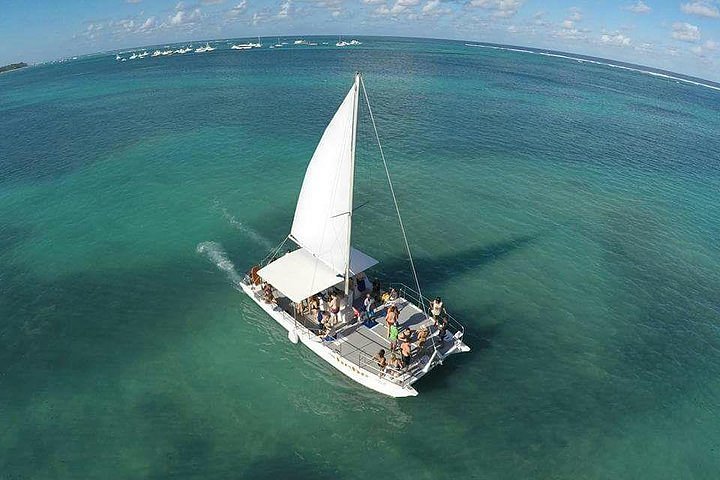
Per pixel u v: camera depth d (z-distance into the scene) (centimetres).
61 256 3647
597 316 3084
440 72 13550
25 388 2445
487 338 2858
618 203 4759
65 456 2083
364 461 2091
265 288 2875
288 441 2177
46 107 9388
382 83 10844
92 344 2756
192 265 3538
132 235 3947
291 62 15912
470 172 5347
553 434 2244
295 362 2642
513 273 3500
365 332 2602
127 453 2100
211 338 2819
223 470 2034
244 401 2384
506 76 13738
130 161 5650
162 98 9412
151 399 2388
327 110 7975
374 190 4788
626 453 2161
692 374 2648
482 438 2216
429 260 3634
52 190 4875
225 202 4522
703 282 3506
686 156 6500
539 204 4638
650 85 16988
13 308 3059
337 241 2516
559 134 7112
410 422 2289
